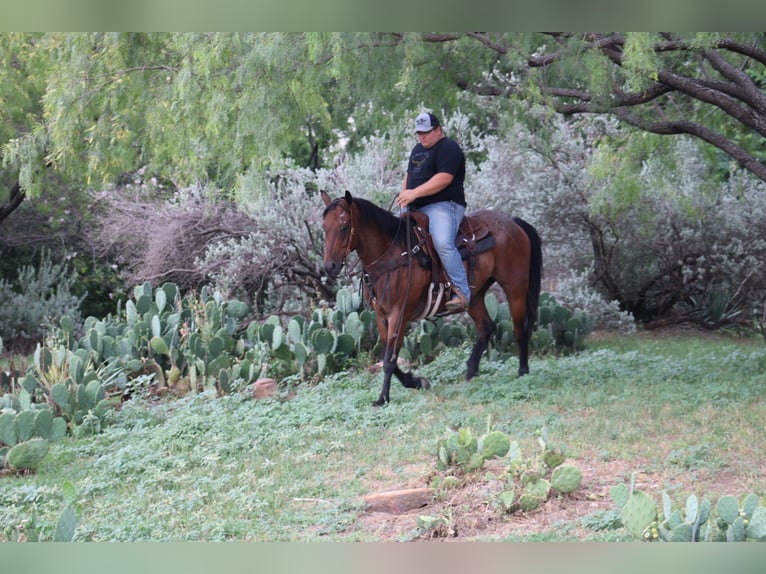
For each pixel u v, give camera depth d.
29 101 13.78
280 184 13.50
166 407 9.05
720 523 4.61
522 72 8.74
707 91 9.16
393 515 5.81
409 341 11.02
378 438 7.57
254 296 13.52
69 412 8.55
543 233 14.95
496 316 11.18
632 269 15.55
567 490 5.77
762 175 9.26
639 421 7.52
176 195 13.86
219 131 8.44
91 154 9.08
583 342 12.09
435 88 9.96
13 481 7.04
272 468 6.95
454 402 8.55
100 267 18.16
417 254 8.43
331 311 10.98
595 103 9.41
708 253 14.96
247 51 8.05
